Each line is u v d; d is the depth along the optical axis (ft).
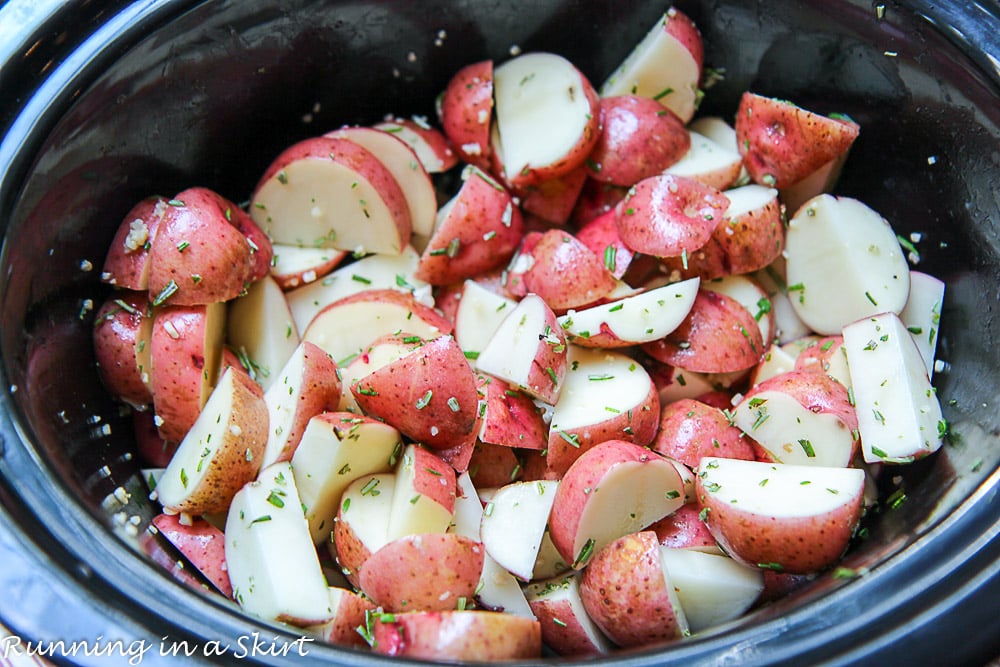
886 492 1.32
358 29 1.41
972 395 1.30
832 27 1.34
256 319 1.42
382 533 1.26
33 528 1.13
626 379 1.36
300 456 1.29
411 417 1.29
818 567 1.24
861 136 1.40
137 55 1.29
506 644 1.17
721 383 1.42
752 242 1.39
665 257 1.40
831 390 1.33
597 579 1.24
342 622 1.23
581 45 1.48
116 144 1.32
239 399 1.30
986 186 1.29
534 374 1.32
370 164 1.43
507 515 1.29
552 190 1.48
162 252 1.33
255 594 1.24
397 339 1.36
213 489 1.29
